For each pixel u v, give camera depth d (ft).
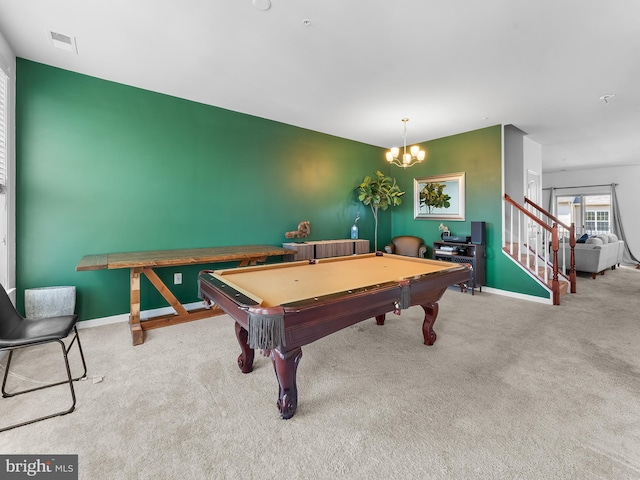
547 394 6.47
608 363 7.88
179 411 5.90
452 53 8.80
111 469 4.53
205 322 10.93
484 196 15.87
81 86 10.11
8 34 8.02
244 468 4.57
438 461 4.68
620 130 16.40
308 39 8.18
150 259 9.32
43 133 9.54
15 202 9.16
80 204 10.19
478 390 6.63
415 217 19.20
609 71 9.82
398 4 6.82
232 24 7.57
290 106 12.91
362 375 7.27
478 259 15.26
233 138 13.43
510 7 6.88
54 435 5.24
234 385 6.84
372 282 7.13
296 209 15.74
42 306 9.04
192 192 12.42
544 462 4.64
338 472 4.50
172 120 11.87
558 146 19.99
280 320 4.75
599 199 28.50
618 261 23.62
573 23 7.40
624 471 4.46
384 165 20.02
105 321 10.75
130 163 11.04
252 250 11.85
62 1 6.79
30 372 7.34
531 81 10.53
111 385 6.80
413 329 10.30
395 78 10.35
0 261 8.44
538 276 13.99
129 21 7.48
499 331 10.15
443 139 17.56
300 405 6.10
